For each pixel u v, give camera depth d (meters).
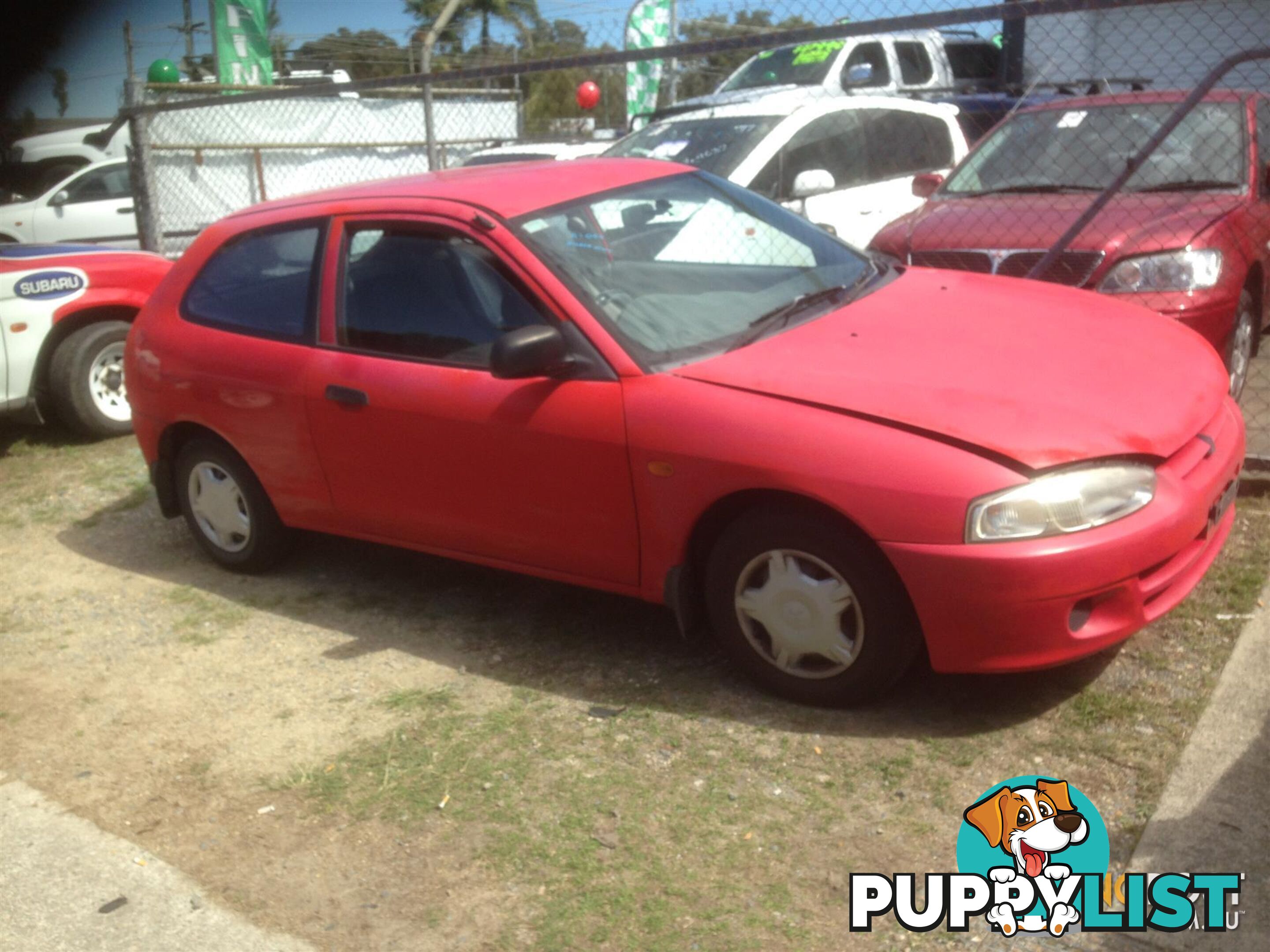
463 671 4.43
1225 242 5.76
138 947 3.19
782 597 3.80
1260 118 6.74
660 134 8.64
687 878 3.19
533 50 15.75
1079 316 4.35
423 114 15.98
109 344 7.97
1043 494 3.39
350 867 3.40
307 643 4.81
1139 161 5.84
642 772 3.66
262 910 3.27
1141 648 4.01
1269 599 4.25
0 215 14.88
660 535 3.96
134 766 4.05
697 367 3.97
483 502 4.38
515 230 4.37
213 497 5.50
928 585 3.46
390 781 3.78
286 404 4.86
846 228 8.25
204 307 5.30
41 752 4.21
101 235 15.11
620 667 4.32
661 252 4.51
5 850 3.67
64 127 19.23
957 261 6.30
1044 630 3.45
